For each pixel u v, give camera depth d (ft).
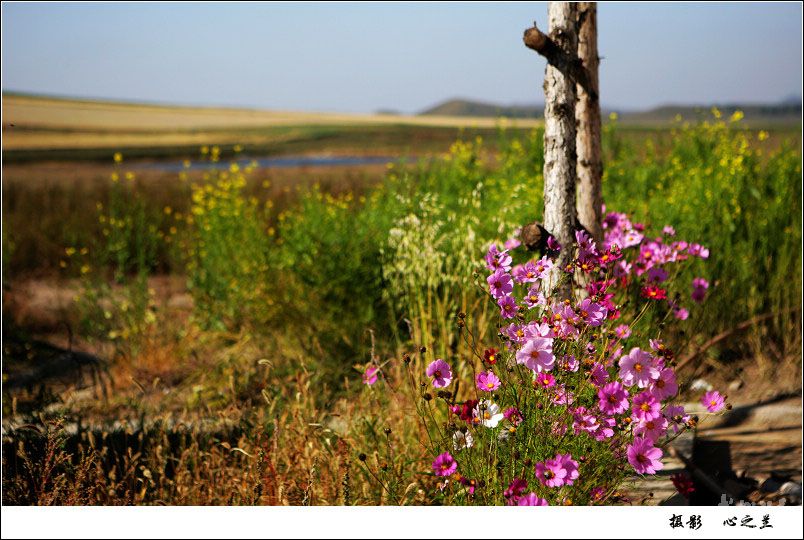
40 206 32.07
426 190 21.24
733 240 17.42
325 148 170.60
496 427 8.57
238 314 18.37
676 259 11.98
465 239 13.94
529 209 16.28
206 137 227.81
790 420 13.14
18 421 12.22
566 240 11.10
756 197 18.43
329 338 15.94
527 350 8.30
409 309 14.57
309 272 16.51
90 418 13.53
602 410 8.35
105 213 30.37
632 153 25.40
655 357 8.98
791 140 19.21
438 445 8.96
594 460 8.61
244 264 18.95
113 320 19.69
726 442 12.85
